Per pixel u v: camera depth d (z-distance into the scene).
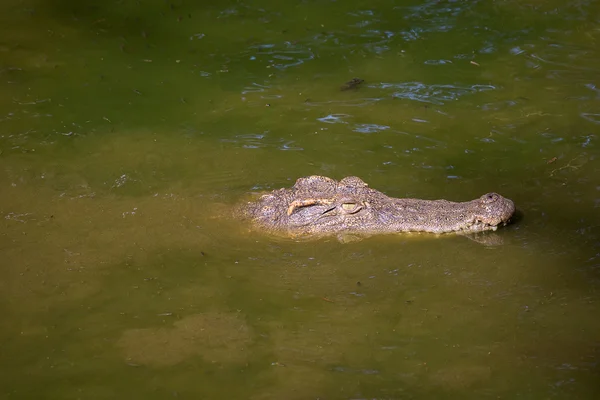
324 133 14.80
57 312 10.02
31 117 15.55
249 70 17.73
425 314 9.92
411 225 11.52
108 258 11.20
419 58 18.05
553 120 15.20
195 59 18.36
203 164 13.77
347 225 11.62
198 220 12.10
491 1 21.08
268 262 11.17
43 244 11.47
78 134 14.95
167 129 15.17
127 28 19.95
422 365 8.97
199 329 9.67
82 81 17.23
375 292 10.43
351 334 9.57
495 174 13.35
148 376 8.80
